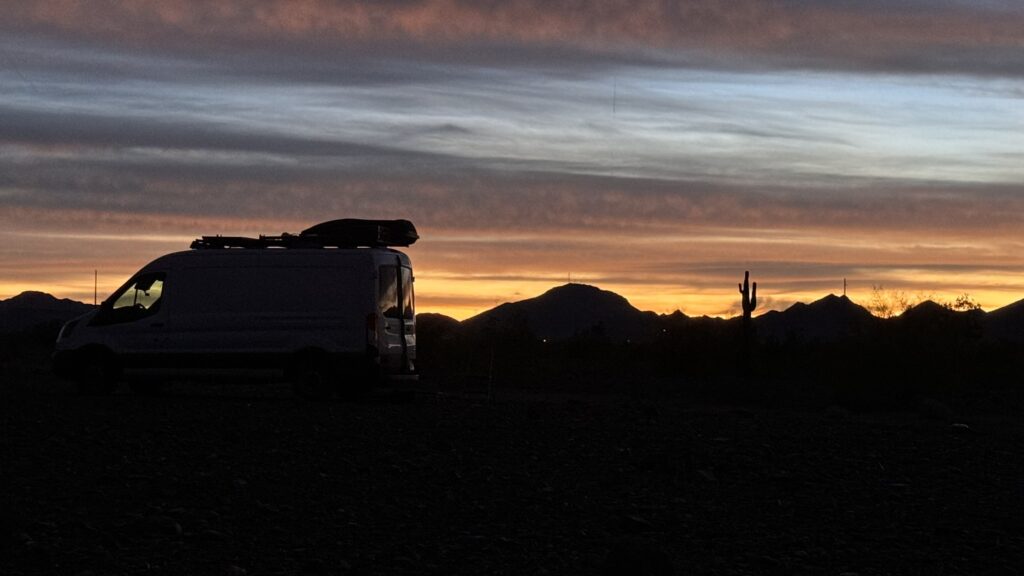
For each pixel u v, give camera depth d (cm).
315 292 2325
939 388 3356
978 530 1150
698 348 4659
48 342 6038
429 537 1070
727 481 1430
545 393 3475
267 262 2341
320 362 2319
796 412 2964
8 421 1788
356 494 1272
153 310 2356
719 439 1838
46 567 920
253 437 1672
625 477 1438
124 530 1058
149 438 1628
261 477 1349
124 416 1903
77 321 2389
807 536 1111
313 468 1421
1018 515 1236
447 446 1653
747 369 4625
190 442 1602
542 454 1619
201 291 2344
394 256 2408
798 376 4556
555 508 1224
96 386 2364
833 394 3406
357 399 2538
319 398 2312
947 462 1652
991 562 1013
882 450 1772
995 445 1908
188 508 1168
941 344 3434
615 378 4278
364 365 2303
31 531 1037
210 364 2330
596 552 1025
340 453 1547
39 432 1661
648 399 3356
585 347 5947
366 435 1744
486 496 1282
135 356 2348
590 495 1305
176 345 2338
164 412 1984
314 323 2319
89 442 1569
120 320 2367
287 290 2330
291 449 1569
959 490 1398
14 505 1137
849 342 3375
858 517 1213
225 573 913
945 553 1045
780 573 962
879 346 3309
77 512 1130
